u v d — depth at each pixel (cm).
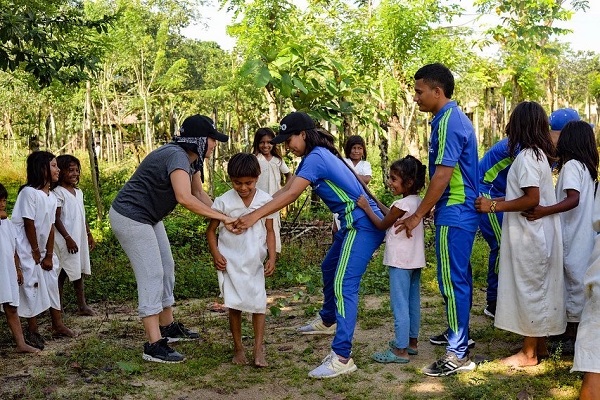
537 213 438
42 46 752
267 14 1219
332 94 1057
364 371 466
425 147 2022
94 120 2466
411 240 478
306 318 634
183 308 696
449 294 455
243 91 1906
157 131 2303
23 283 544
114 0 2367
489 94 1950
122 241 492
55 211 591
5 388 441
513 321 455
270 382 449
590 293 324
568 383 426
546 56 1691
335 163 462
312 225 1092
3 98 2133
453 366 452
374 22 1423
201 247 998
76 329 611
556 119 540
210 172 1238
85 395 421
